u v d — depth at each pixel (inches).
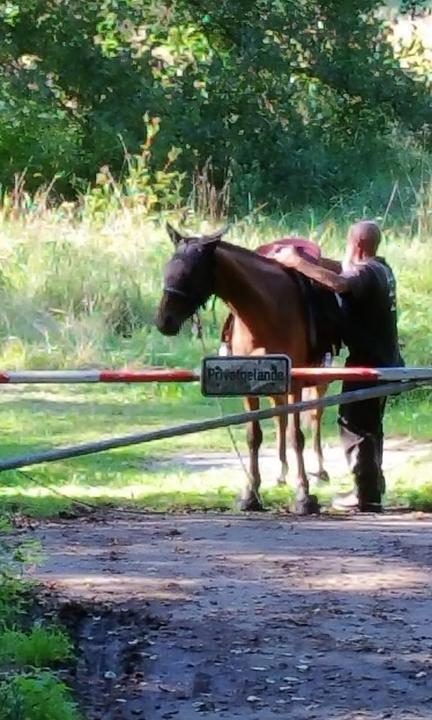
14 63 1352.1
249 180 1279.5
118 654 351.3
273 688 330.0
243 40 1376.7
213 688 330.6
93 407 799.1
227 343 567.2
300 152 1327.5
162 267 1010.1
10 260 989.8
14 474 600.7
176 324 540.7
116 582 407.8
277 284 546.6
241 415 401.1
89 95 1333.7
